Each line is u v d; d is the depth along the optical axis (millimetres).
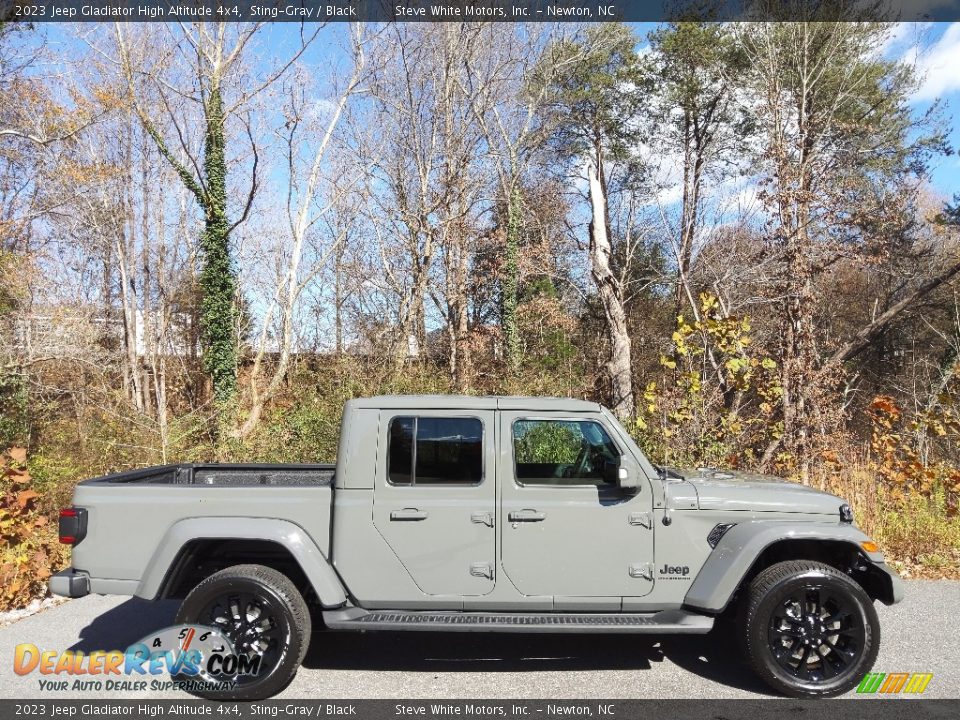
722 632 5598
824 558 4941
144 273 28484
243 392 21359
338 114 24125
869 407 10305
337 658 5074
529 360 24141
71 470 10500
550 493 4586
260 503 4609
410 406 4668
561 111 29562
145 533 4551
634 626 4352
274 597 4426
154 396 25844
